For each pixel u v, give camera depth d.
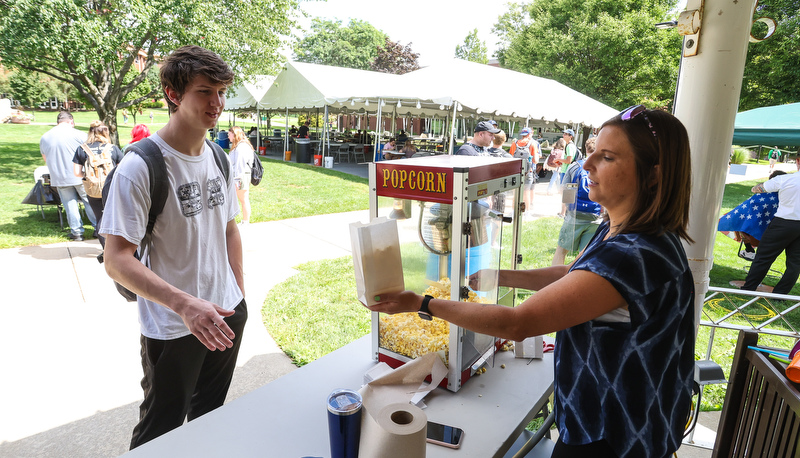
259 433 1.34
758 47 17.86
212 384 2.03
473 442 1.29
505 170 1.62
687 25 1.80
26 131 24.77
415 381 1.48
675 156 1.01
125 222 1.57
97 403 2.82
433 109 16.44
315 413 1.44
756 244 6.03
